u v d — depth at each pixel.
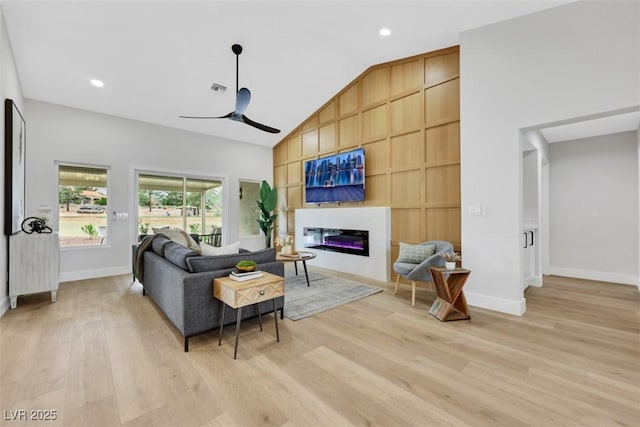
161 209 5.35
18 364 1.94
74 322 2.69
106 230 4.70
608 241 4.31
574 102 2.54
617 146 4.25
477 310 3.02
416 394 1.64
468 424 1.41
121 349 2.17
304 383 1.75
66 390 1.66
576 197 4.57
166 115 4.94
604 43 2.41
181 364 1.96
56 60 3.44
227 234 6.19
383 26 3.29
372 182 4.64
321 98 5.26
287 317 2.85
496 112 2.99
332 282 4.23
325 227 5.32
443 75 3.77
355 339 2.35
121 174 4.81
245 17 3.21
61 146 4.29
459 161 3.61
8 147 2.94
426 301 3.35
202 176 5.85
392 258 4.34
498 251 2.97
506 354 2.09
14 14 2.78
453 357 2.05
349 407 1.53
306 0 2.91
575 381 1.76
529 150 4.02
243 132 6.03
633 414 1.47
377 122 4.55
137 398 1.60
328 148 5.43
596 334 2.41
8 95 3.01
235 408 1.52
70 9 2.80
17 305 3.18
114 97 4.29
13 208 3.01
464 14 2.94
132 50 3.43
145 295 3.57
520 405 1.54
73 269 4.39
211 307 2.32
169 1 2.89
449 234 3.73
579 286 3.99
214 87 4.35
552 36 2.66
